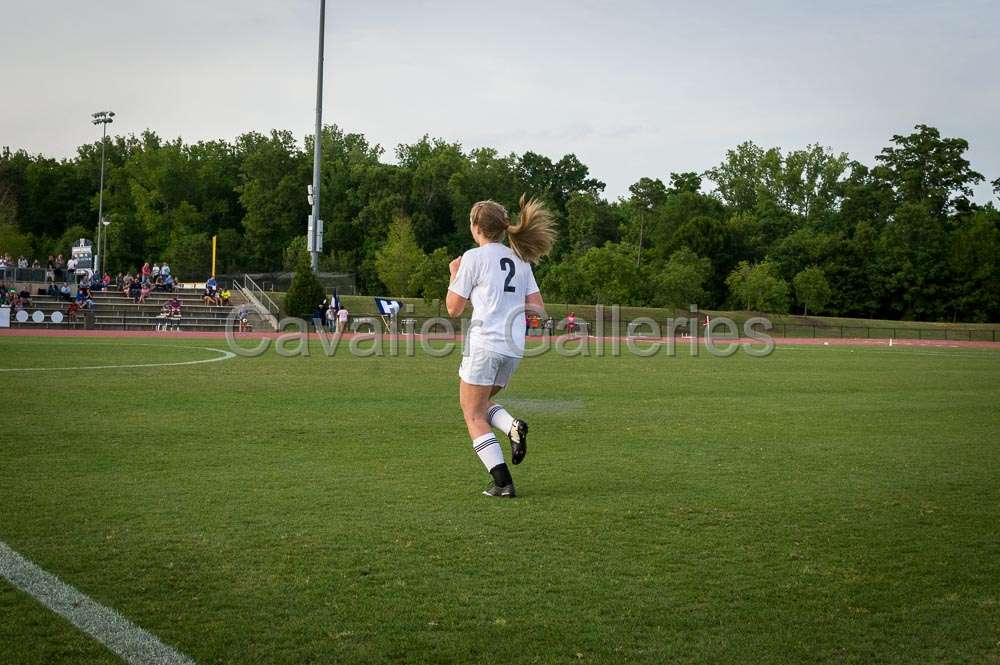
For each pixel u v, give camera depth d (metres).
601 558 10.02
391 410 23.34
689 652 7.48
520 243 13.80
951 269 194.12
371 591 8.79
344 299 118.75
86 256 102.94
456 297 13.58
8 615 8.04
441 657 7.28
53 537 10.49
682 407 25.48
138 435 18.34
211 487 13.44
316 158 95.06
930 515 12.35
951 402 28.12
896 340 115.19
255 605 8.37
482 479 14.41
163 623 7.91
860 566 9.90
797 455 17.39
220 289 108.75
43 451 16.28
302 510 12.04
